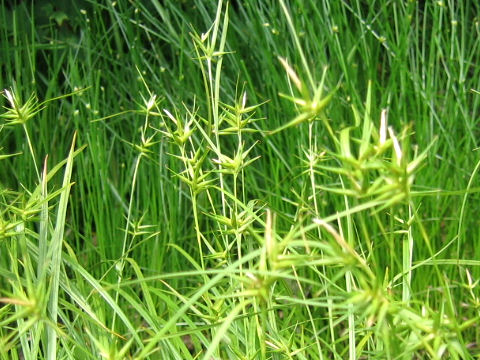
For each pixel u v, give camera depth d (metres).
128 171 2.34
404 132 0.88
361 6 2.93
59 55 2.77
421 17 2.97
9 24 2.70
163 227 2.28
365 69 2.59
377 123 2.40
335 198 2.20
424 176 2.25
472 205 2.26
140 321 2.04
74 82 2.46
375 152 0.86
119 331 1.94
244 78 2.58
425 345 0.85
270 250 0.85
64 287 1.34
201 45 1.38
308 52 2.43
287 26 2.56
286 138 2.36
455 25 2.46
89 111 2.32
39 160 2.39
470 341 2.06
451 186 2.25
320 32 2.53
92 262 2.20
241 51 2.76
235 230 1.22
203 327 1.12
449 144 2.30
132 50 2.52
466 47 2.96
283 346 1.24
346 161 0.83
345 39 2.62
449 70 2.57
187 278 2.23
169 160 2.35
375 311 0.83
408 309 0.93
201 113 2.49
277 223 2.16
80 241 2.53
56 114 2.66
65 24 2.76
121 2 2.66
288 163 2.45
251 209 1.31
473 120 2.41
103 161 2.24
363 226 0.93
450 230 2.14
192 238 2.33
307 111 0.87
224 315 1.43
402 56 2.46
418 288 2.11
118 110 2.60
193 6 2.70
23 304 0.92
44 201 1.21
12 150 2.65
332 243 0.86
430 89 2.38
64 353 1.42
